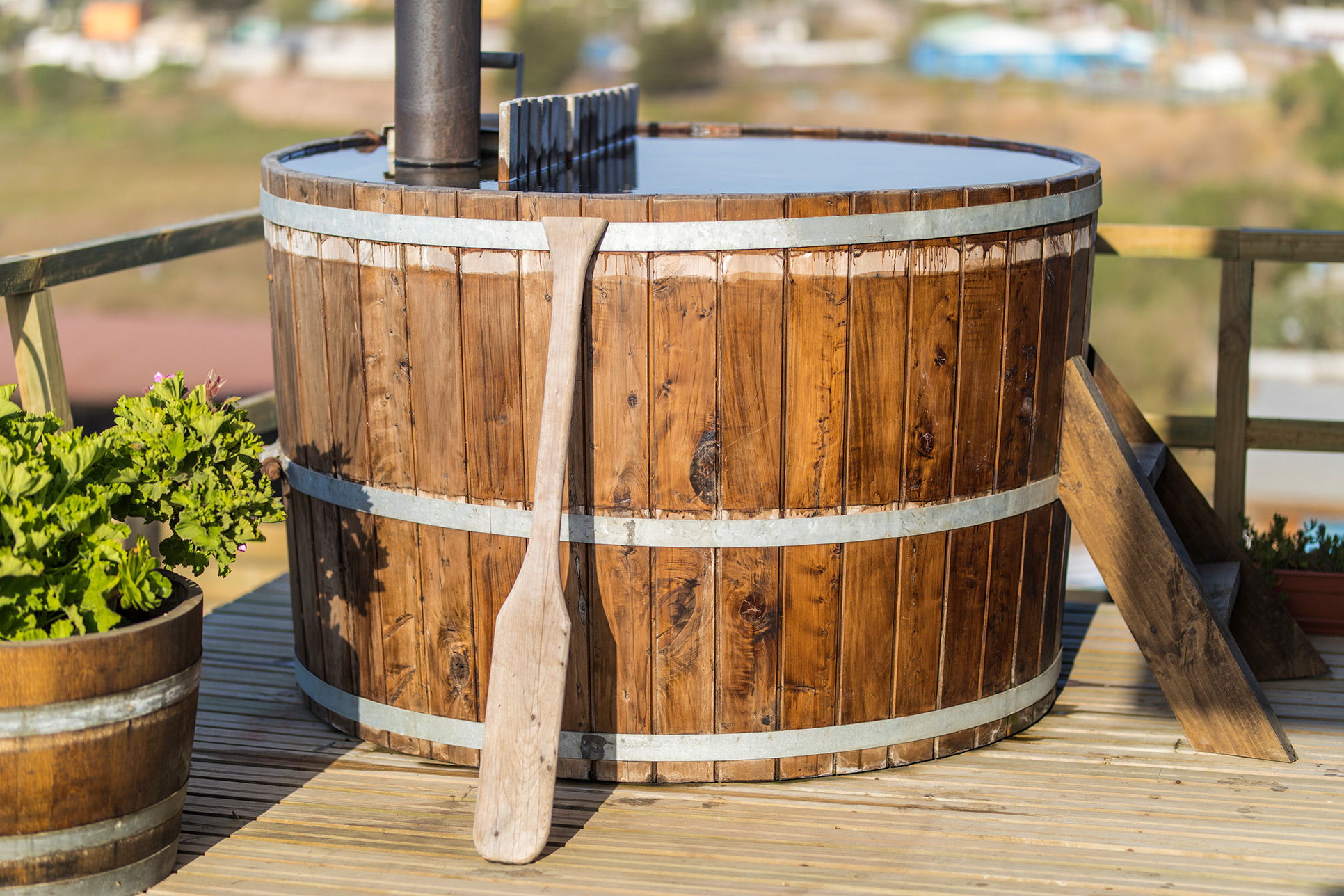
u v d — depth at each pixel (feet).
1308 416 92.48
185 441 8.98
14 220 129.49
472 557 10.19
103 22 163.94
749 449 9.71
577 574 10.02
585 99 13.48
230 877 9.08
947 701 10.63
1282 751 10.57
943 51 162.91
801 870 9.12
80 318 96.07
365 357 10.23
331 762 10.71
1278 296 113.60
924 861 9.23
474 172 12.02
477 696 10.45
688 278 9.44
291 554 11.42
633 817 9.84
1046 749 10.89
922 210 9.58
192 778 10.43
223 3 171.22
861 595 10.12
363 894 8.87
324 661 11.23
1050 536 11.05
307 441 10.89
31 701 8.01
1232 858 9.25
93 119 152.05
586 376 9.66
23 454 8.38
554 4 166.61
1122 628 13.46
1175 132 138.92
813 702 10.23
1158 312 112.78
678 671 10.09
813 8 172.96
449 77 12.00
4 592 8.00
